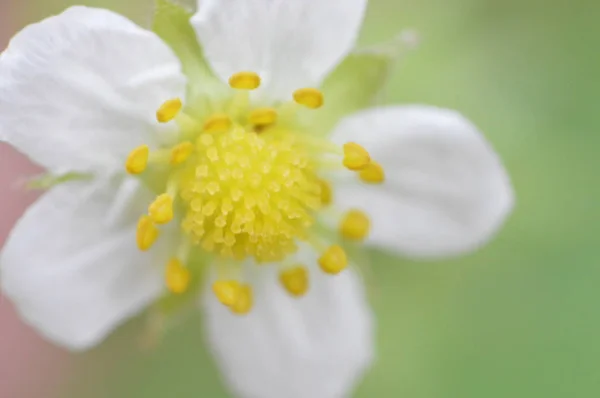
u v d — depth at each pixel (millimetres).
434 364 94
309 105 78
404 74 94
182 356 95
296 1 76
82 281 79
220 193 78
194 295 80
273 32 77
